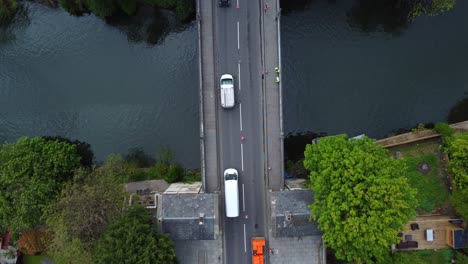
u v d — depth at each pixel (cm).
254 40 5875
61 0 6394
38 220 5353
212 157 5847
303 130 6588
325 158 4781
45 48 6844
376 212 4484
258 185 5894
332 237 4700
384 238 4512
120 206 5150
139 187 6253
